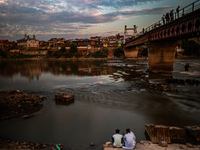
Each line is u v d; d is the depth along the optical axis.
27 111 16.94
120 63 88.94
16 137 11.41
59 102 20.44
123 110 17.20
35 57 161.62
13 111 16.75
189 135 10.88
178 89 26.22
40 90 28.02
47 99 21.92
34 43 194.12
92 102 20.30
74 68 68.31
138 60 112.00
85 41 161.50
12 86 31.98
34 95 23.11
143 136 11.32
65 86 31.17
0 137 11.42
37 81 37.81
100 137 11.37
